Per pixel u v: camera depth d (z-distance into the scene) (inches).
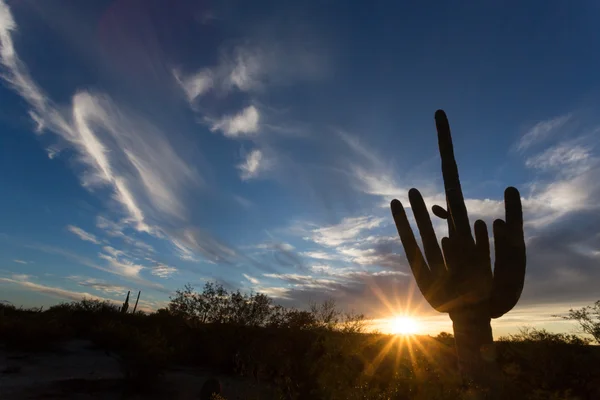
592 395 277.7
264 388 285.4
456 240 324.5
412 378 194.7
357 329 347.6
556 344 347.3
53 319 527.2
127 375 343.3
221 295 606.5
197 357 461.4
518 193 313.0
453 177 351.6
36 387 318.3
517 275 293.6
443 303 318.0
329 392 202.2
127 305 1071.0
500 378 278.4
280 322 517.0
